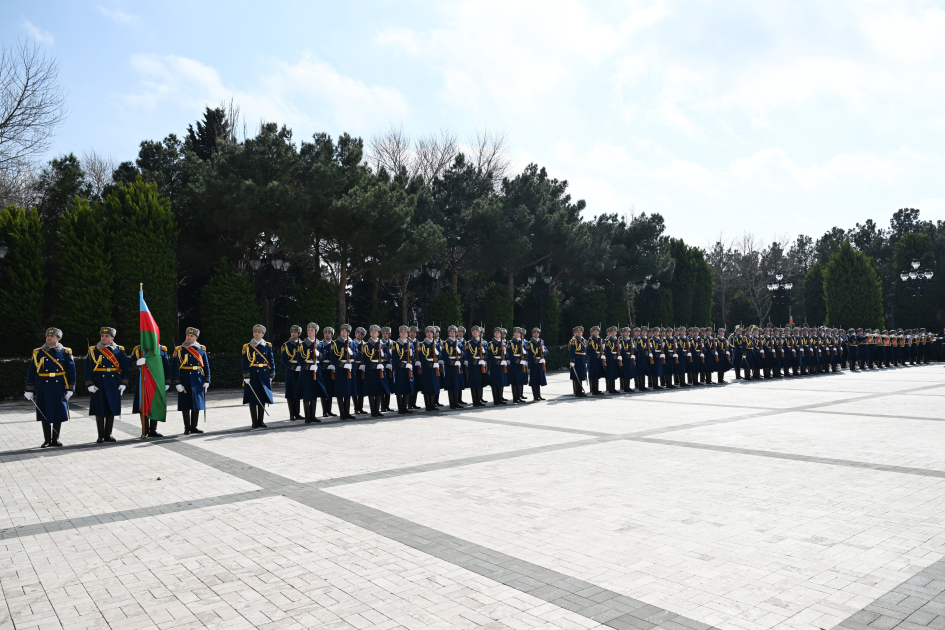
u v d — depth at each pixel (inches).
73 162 1200.8
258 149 992.9
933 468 315.6
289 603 165.5
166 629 152.2
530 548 204.1
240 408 664.4
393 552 202.7
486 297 1350.9
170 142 1235.9
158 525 239.3
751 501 256.7
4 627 155.2
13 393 781.9
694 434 429.7
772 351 958.4
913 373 1056.2
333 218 994.1
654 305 1657.2
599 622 150.2
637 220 1616.6
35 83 1038.4
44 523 245.1
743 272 2556.6
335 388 545.6
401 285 1317.7
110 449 416.2
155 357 459.8
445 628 148.7
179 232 1000.9
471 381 641.0
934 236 2233.0
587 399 690.8
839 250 1657.2
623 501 258.7
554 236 1392.7
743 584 172.4
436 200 1332.4
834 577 176.6
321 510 253.6
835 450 365.7
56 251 1039.0
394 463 345.4
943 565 184.9
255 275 970.1
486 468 327.3
